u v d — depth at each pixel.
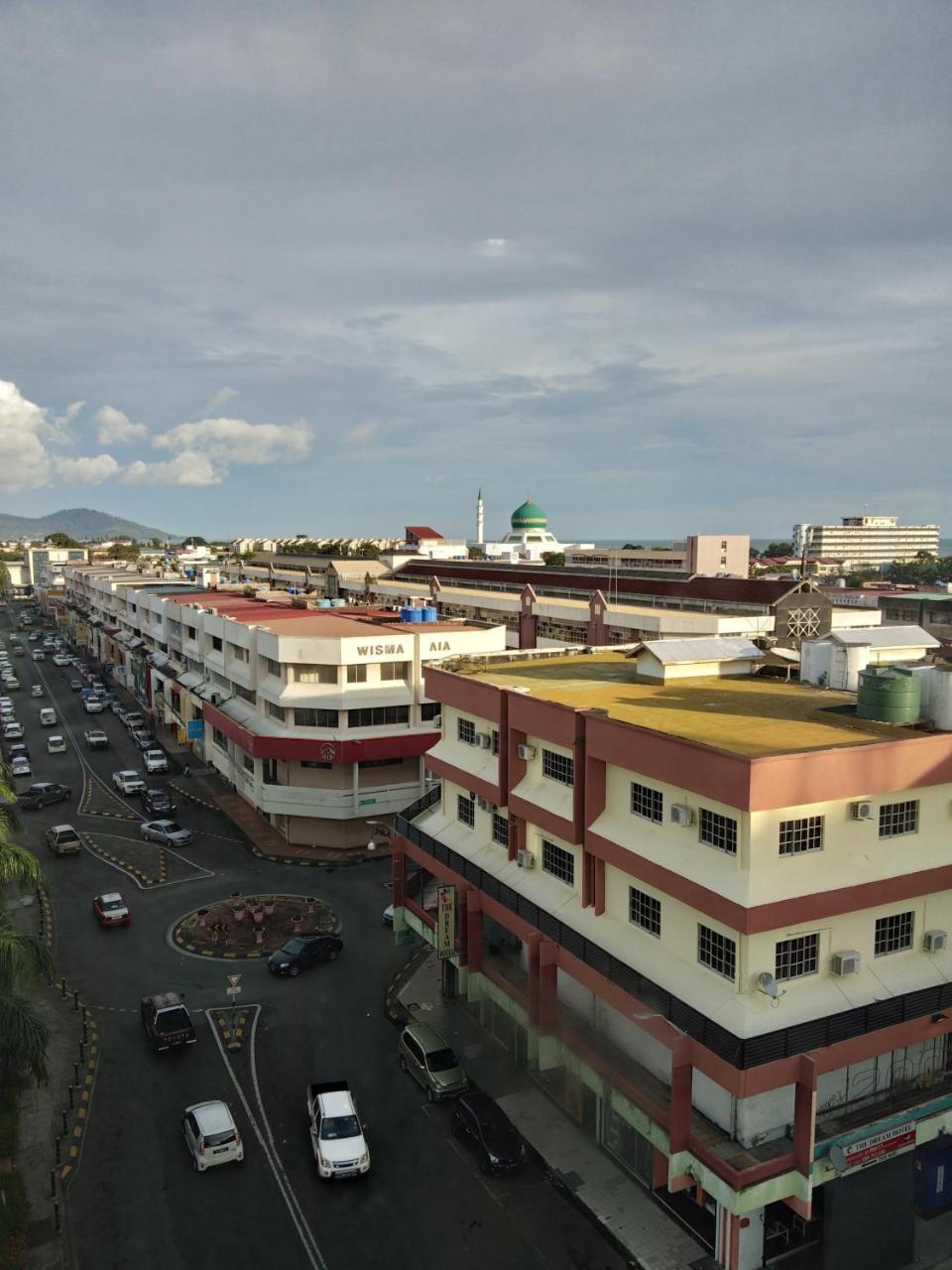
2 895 33.69
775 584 69.38
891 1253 25.53
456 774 37.50
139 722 93.56
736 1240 24.44
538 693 34.22
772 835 23.30
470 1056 35.81
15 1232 25.97
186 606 84.19
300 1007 39.69
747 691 34.59
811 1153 22.38
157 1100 32.81
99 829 63.03
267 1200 27.84
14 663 138.62
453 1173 29.20
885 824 25.11
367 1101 33.00
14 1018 29.52
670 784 25.36
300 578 138.38
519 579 99.75
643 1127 25.56
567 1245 26.16
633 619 67.19
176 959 43.97
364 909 50.09
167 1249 25.77
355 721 57.91
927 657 36.91
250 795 63.09
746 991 23.38
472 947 34.50
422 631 61.03
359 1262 25.38
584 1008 30.17
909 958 25.75
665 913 26.39
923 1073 26.34
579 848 30.48
